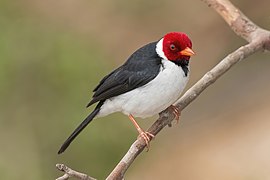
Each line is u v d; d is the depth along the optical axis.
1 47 13.45
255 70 18.03
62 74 13.38
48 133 13.12
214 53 18.11
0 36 13.64
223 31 18.38
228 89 17.86
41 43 13.77
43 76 13.42
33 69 13.45
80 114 13.05
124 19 18.44
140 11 18.62
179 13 18.67
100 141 12.86
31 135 13.13
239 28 9.98
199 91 9.27
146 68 9.23
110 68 13.95
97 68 13.62
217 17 18.53
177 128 17.34
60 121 13.11
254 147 16.59
